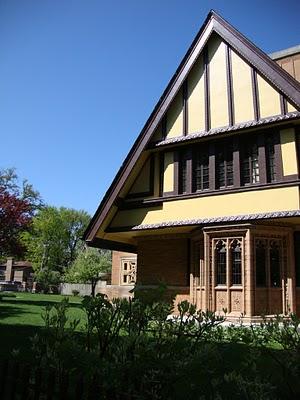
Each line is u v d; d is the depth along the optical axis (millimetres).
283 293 12242
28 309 15094
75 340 3762
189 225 13445
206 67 14266
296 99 11844
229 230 12570
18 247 25125
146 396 3309
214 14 14234
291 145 12133
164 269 15352
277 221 12398
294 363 4055
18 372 3676
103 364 3303
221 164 13617
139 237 16328
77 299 24438
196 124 14023
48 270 54281
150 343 3402
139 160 14945
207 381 4965
